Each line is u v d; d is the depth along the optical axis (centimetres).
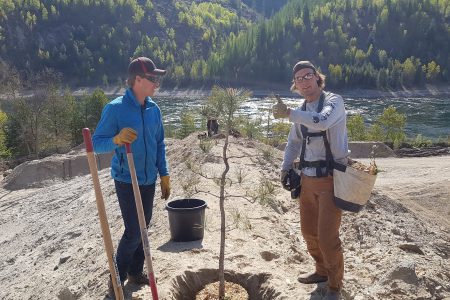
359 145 2764
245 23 19888
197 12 18675
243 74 11669
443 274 650
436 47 13525
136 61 454
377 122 4638
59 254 878
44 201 1498
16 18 14788
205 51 16512
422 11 13925
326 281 513
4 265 1006
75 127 4662
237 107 463
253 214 781
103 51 14262
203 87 11206
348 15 14225
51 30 15025
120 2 16138
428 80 11106
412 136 5056
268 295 506
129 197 478
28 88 5366
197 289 538
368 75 10612
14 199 1759
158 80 461
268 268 564
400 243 781
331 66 10838
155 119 484
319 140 441
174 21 17375
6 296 749
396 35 13662
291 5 14412
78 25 15438
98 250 736
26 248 1067
